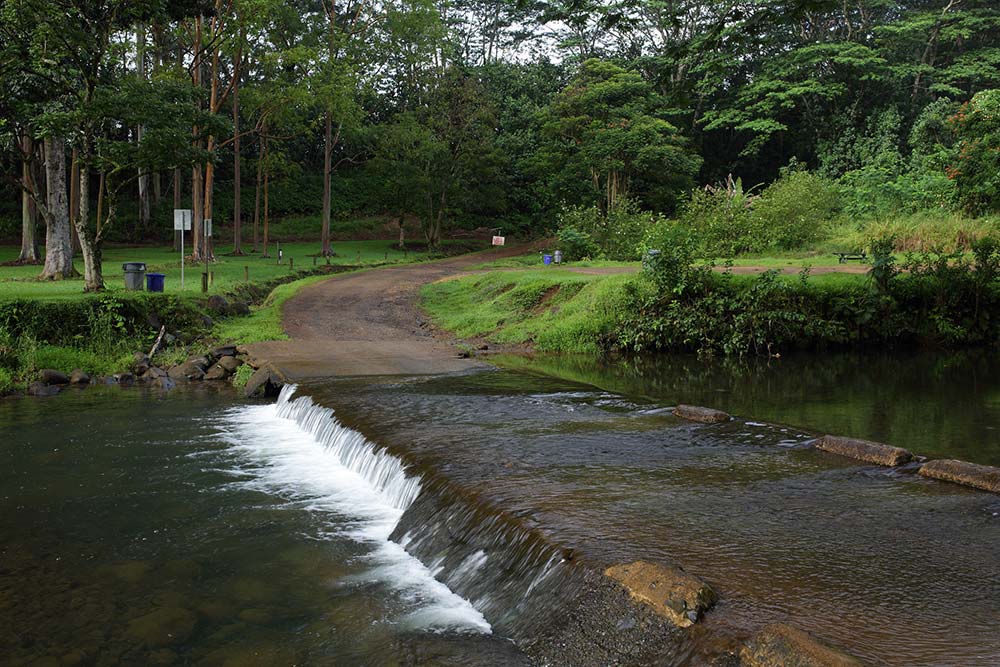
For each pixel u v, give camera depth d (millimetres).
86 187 22000
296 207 68875
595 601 4773
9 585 6426
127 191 60125
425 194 53781
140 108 21234
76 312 18844
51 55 21172
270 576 6484
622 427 9758
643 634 4395
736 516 6133
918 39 58562
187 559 6918
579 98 55406
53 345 18078
